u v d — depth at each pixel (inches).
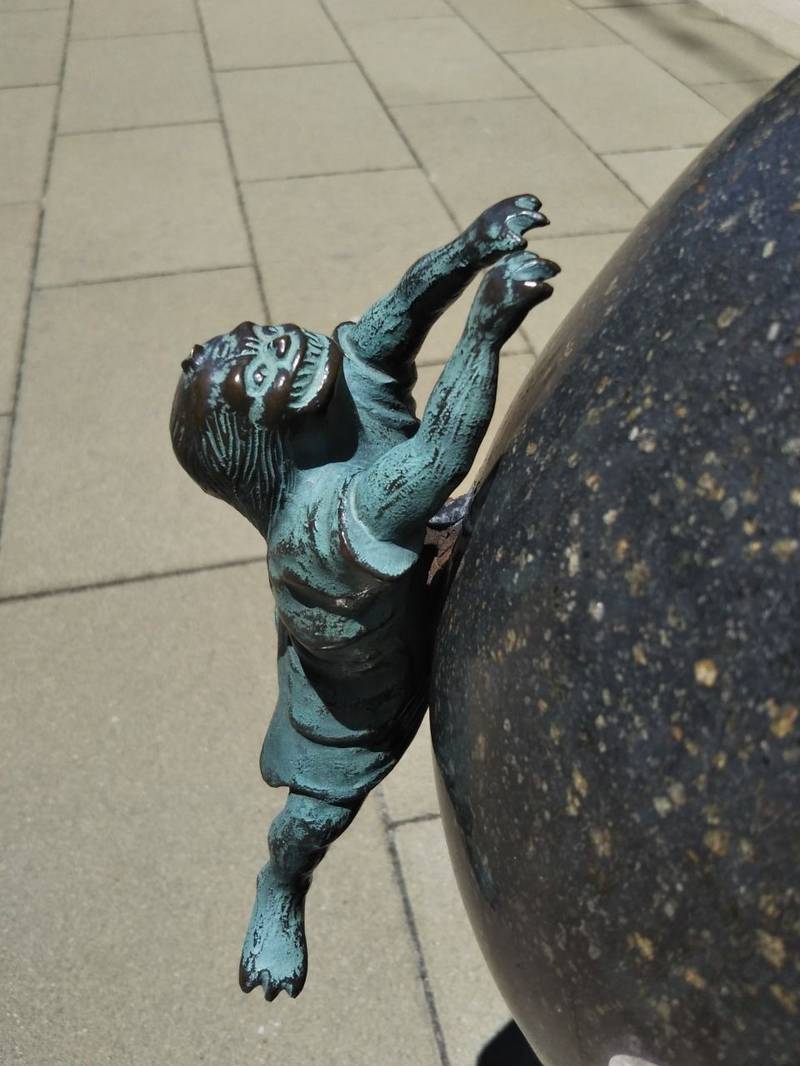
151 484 165.3
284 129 258.8
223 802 123.6
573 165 236.8
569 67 283.9
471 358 44.4
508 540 45.3
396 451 45.3
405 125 257.3
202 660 139.2
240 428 45.6
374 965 108.7
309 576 46.5
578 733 41.0
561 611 41.5
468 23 315.9
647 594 38.6
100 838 120.6
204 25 321.7
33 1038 105.0
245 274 207.6
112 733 131.0
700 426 38.1
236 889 115.7
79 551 155.0
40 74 293.9
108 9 337.4
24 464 169.0
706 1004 39.5
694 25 309.3
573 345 46.9
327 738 54.6
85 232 223.1
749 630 36.0
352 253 211.8
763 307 37.8
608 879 41.1
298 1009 106.0
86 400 180.9
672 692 37.8
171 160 247.9
